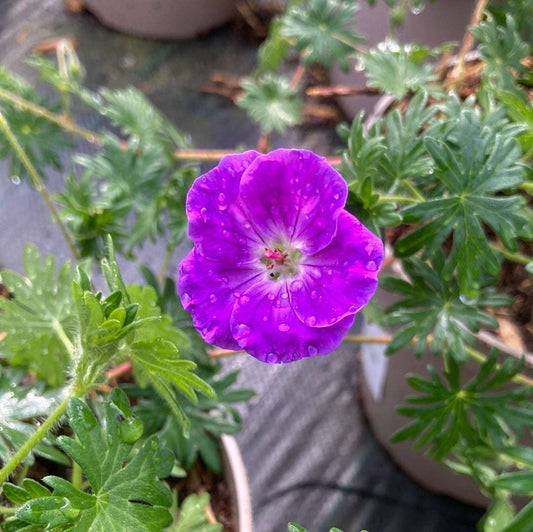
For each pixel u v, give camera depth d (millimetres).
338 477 214
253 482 212
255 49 290
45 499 98
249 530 146
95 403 144
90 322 103
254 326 114
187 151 200
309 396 227
